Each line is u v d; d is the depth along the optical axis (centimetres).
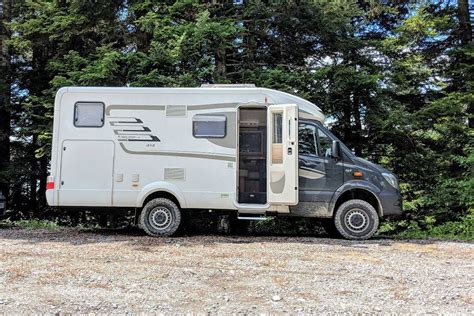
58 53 1173
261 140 828
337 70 1135
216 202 802
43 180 1338
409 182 1274
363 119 1205
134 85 1024
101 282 479
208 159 808
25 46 1196
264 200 821
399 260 612
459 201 1152
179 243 732
